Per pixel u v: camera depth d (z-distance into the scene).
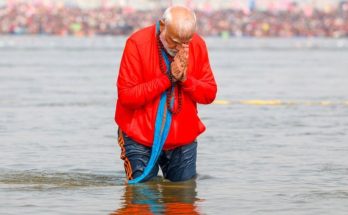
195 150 12.62
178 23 11.86
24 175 13.09
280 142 16.66
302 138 17.27
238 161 14.37
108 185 12.29
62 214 10.39
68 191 11.80
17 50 87.06
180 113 12.27
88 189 11.97
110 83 34.28
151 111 12.24
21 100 26.06
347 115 21.80
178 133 12.27
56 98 26.84
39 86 32.19
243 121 20.34
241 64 54.09
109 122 20.23
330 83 34.72
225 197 11.41
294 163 14.16
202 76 12.37
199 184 12.35
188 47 11.98
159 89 12.05
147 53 12.16
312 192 11.71
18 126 19.34
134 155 12.35
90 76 39.59
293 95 28.44
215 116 21.52
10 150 15.65
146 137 12.27
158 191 11.83
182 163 12.48
